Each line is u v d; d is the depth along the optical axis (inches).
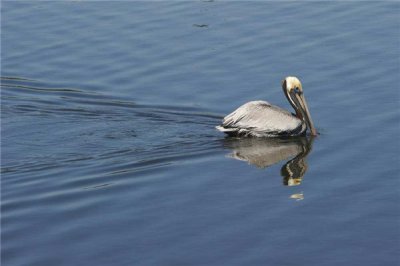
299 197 628.4
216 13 1011.9
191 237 568.7
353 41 919.7
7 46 950.4
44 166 698.8
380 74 841.5
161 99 826.2
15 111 825.5
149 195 638.5
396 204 609.0
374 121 756.6
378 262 531.2
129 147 738.8
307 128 770.8
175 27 973.8
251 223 587.2
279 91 832.3
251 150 730.8
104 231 580.1
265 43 922.7
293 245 554.3
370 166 676.1
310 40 925.8
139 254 547.2
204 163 702.5
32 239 570.6
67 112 818.8
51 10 1040.2
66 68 897.5
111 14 1019.9
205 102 818.2
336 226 579.5
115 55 914.7
